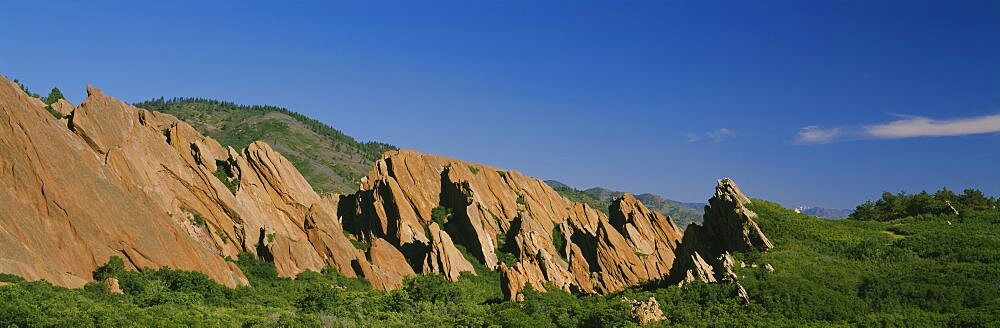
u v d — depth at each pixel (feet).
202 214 425.69
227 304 347.56
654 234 552.41
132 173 398.62
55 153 351.46
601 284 436.35
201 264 376.89
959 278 315.99
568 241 545.03
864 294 317.01
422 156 593.83
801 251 364.99
